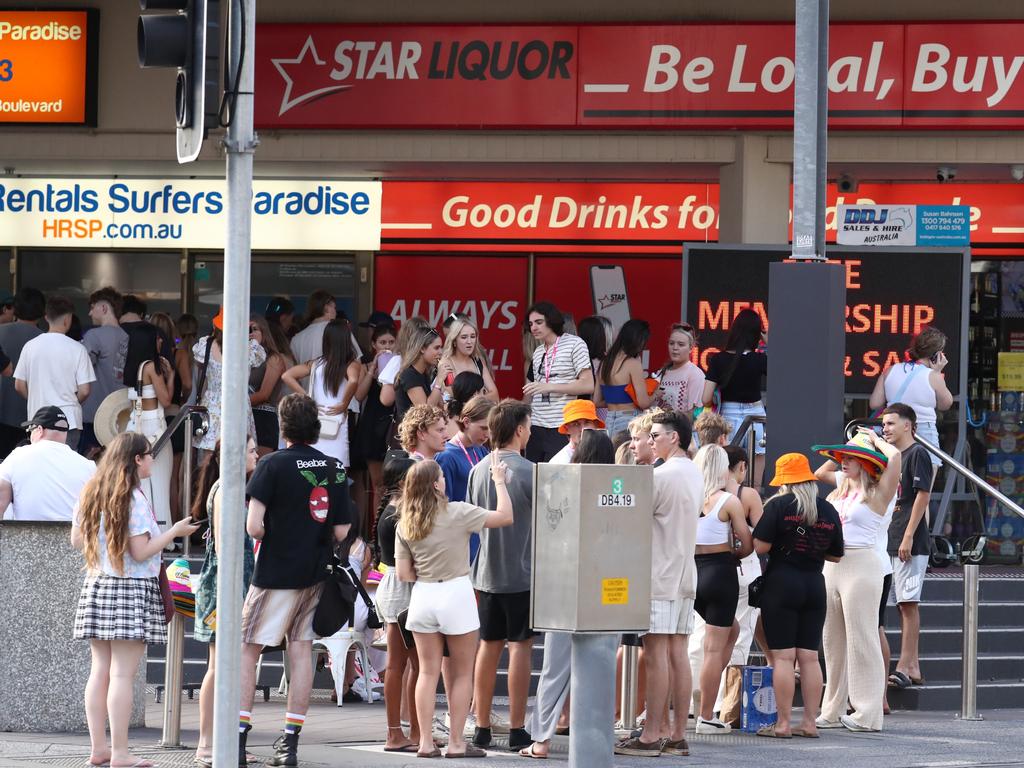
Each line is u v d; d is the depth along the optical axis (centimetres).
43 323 4103
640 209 4003
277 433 3259
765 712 2511
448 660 2206
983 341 3991
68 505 2338
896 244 3569
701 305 3394
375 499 3247
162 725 2477
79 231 4119
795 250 2583
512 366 4053
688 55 3494
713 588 2416
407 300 4069
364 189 4056
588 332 3269
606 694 1489
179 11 1380
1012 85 3409
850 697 2561
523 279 4041
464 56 3562
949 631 3048
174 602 2234
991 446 3988
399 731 2252
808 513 2428
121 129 3725
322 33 3594
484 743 2292
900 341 3412
